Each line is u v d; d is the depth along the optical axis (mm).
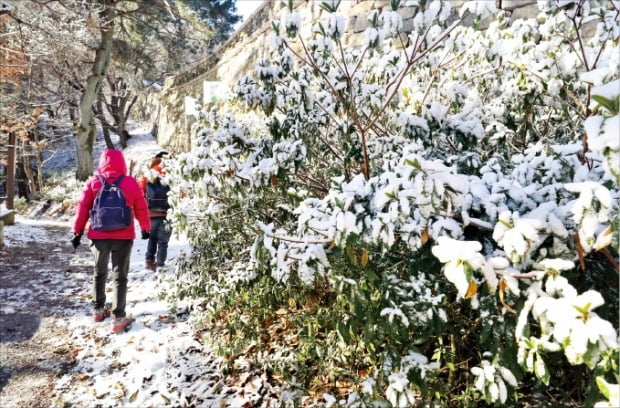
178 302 3975
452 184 1440
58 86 19281
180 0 18625
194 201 3240
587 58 2512
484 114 2721
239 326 2811
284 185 2609
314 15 7727
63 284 4977
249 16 11586
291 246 1996
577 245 1394
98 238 3521
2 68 12180
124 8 16938
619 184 975
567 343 1166
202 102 14266
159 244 5348
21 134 15039
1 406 2551
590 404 1359
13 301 4297
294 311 3002
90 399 2637
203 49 28125
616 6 2557
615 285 1570
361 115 2965
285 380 2570
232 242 3426
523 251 1272
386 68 3127
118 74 21266
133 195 3645
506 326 1550
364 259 1738
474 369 1570
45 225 9633
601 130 992
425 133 2486
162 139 18812
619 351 1136
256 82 2861
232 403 2539
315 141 2914
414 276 1918
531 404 1878
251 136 3229
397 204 1466
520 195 1594
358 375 2338
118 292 3562
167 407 2541
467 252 1242
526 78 2539
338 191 1722
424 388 1706
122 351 3223
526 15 4727
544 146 2061
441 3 2375
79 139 15539
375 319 1842
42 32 10688
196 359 3062
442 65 3215
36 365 3031
